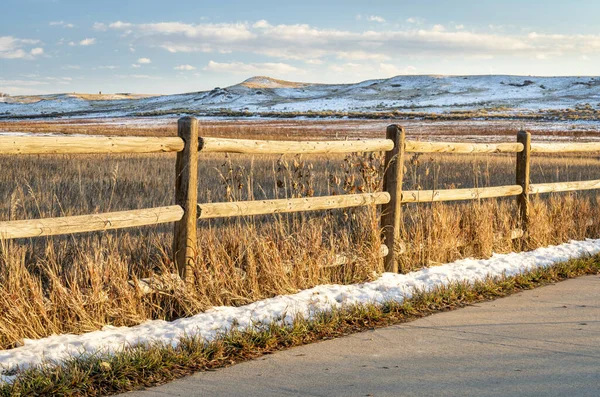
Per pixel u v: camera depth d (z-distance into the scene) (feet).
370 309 17.48
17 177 43.29
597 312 18.33
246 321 16.47
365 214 22.86
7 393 11.53
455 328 16.58
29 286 15.76
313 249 20.90
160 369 13.12
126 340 14.79
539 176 58.23
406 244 23.88
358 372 13.21
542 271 23.31
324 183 43.65
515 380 12.71
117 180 42.22
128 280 17.47
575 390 12.17
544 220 29.71
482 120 269.03
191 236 17.93
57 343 14.67
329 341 15.44
